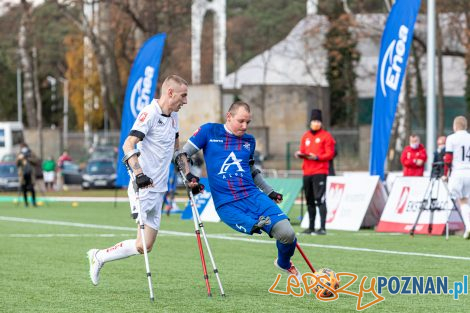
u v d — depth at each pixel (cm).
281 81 12469
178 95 1734
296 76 12362
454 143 3170
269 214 1784
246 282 2052
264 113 11894
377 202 3781
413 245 2975
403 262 2447
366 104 12688
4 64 17150
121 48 10938
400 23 3753
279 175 9156
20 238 3356
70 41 15012
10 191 8694
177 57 13450
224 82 12800
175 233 3566
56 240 3269
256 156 8712
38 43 11512
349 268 2311
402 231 3531
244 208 1800
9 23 11175
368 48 12388
